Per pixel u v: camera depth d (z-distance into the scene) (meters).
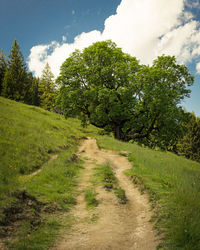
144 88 23.12
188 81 25.47
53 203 6.48
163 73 23.38
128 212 6.26
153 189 7.73
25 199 6.19
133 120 25.56
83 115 30.56
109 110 25.48
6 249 3.94
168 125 24.66
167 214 5.50
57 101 29.09
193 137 48.75
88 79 27.08
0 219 4.79
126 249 4.19
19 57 52.28
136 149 19.19
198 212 5.06
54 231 4.95
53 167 10.41
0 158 9.03
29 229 4.82
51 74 59.78
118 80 25.66
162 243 4.20
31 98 61.62
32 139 13.91
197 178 9.38
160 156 17.77
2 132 12.60
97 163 13.19
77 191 8.16
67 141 19.34
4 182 7.09
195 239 4.03
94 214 6.03
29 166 9.62
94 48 27.08
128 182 9.48
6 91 49.06
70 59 28.83
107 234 4.86
